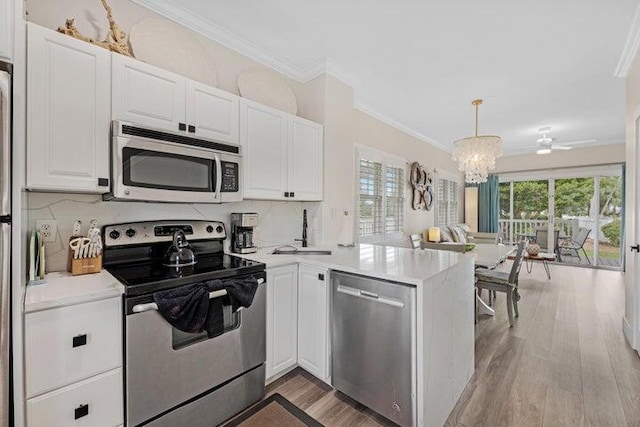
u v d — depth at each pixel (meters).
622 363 2.33
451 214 6.91
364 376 1.76
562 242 6.65
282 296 2.06
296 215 2.99
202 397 1.62
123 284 1.39
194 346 1.57
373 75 3.14
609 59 2.78
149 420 1.42
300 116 3.05
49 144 1.38
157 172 1.71
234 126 2.15
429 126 4.98
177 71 2.12
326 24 2.30
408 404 1.56
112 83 1.58
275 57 2.76
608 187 6.17
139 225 1.90
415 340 1.53
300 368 2.26
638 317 2.50
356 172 4.03
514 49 2.63
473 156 3.64
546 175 6.76
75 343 1.22
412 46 2.60
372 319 1.71
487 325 3.14
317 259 2.11
